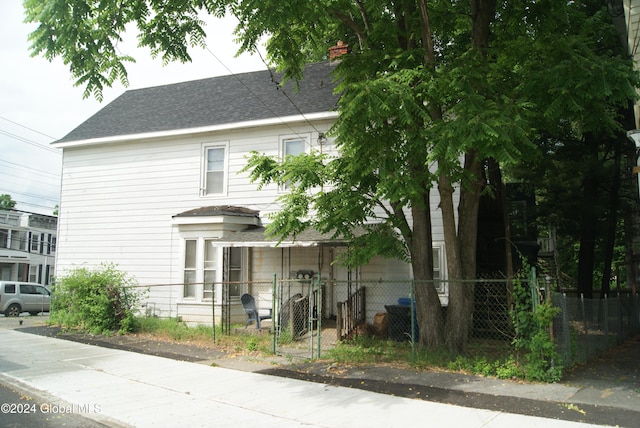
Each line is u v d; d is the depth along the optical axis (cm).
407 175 816
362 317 1366
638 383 761
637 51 946
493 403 656
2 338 1339
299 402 683
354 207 968
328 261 1488
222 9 953
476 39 993
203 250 1547
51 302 1661
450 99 816
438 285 1345
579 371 858
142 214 1738
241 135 1633
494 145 714
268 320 1507
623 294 1780
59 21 847
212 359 1022
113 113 1991
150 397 722
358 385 772
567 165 1599
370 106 728
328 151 1454
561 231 1847
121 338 1318
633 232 1870
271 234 1081
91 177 1836
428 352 952
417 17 1023
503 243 1497
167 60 976
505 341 1079
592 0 1365
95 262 1786
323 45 1439
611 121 878
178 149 1716
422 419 594
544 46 930
